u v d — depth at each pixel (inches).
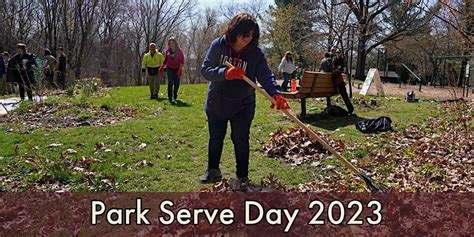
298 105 454.3
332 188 178.2
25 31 1542.8
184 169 211.5
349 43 585.6
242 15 168.9
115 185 185.3
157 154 238.1
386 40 1226.6
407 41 1222.3
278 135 257.4
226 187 176.4
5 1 1461.6
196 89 663.8
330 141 252.4
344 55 528.7
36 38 1563.7
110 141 270.2
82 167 210.7
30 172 205.5
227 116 181.6
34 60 486.9
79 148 252.4
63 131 303.3
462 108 414.6
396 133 299.4
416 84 1109.1
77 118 352.8
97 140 271.9
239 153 187.3
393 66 1489.9
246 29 166.2
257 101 481.7
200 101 480.1
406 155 233.5
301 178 198.2
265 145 250.4
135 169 210.2
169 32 1950.1
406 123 348.5
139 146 256.7
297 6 1444.4
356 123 340.8
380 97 564.7
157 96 505.7
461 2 245.9
